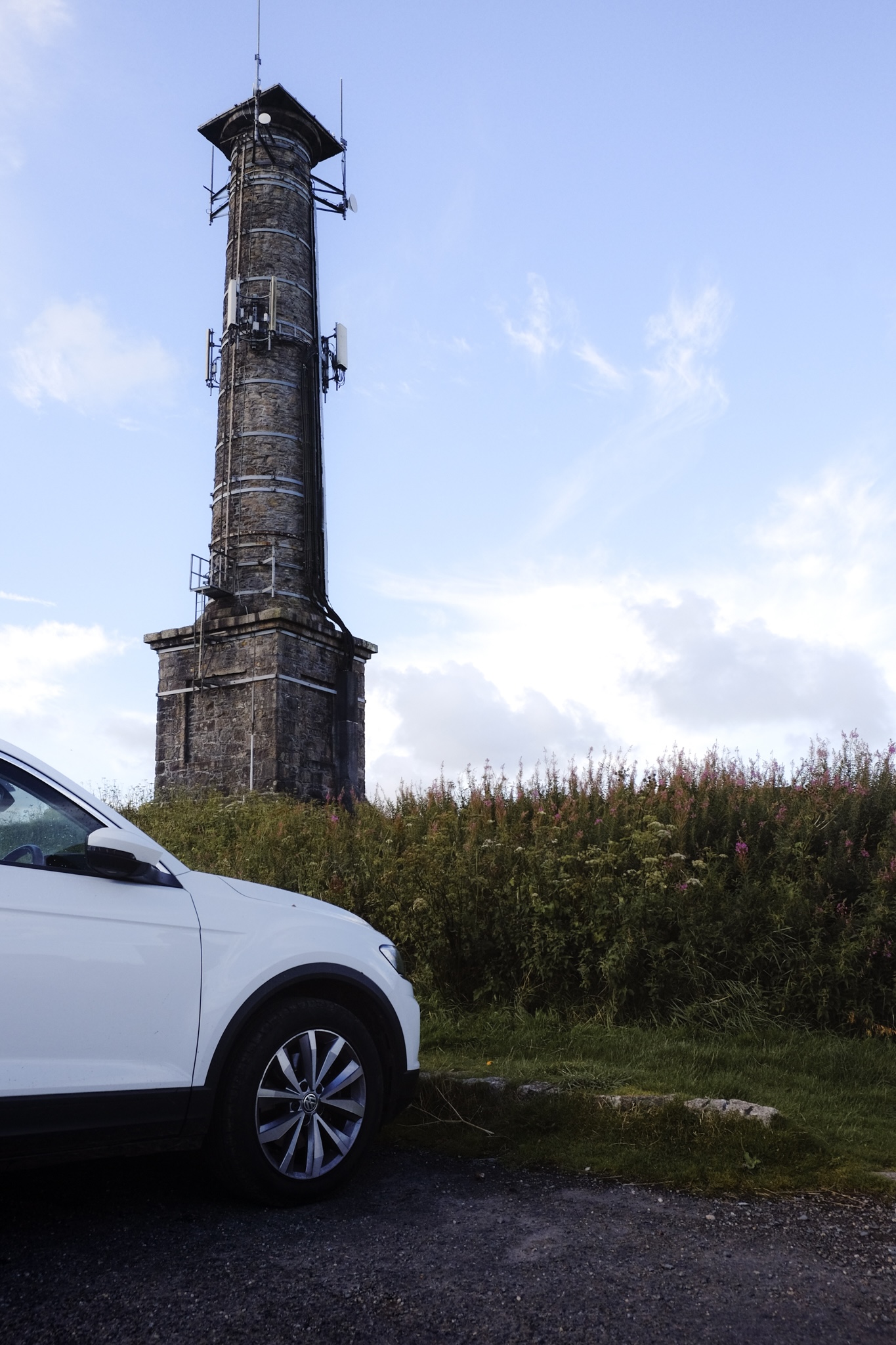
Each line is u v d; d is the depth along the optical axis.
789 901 7.18
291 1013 3.99
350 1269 3.30
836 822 8.22
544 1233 3.63
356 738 27.73
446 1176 4.37
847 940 6.76
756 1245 3.54
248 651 26.14
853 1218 3.82
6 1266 3.30
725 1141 4.54
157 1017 3.67
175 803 18.09
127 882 3.81
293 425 28.88
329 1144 4.06
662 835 8.04
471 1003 7.42
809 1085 5.52
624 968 6.88
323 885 8.84
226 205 31.05
